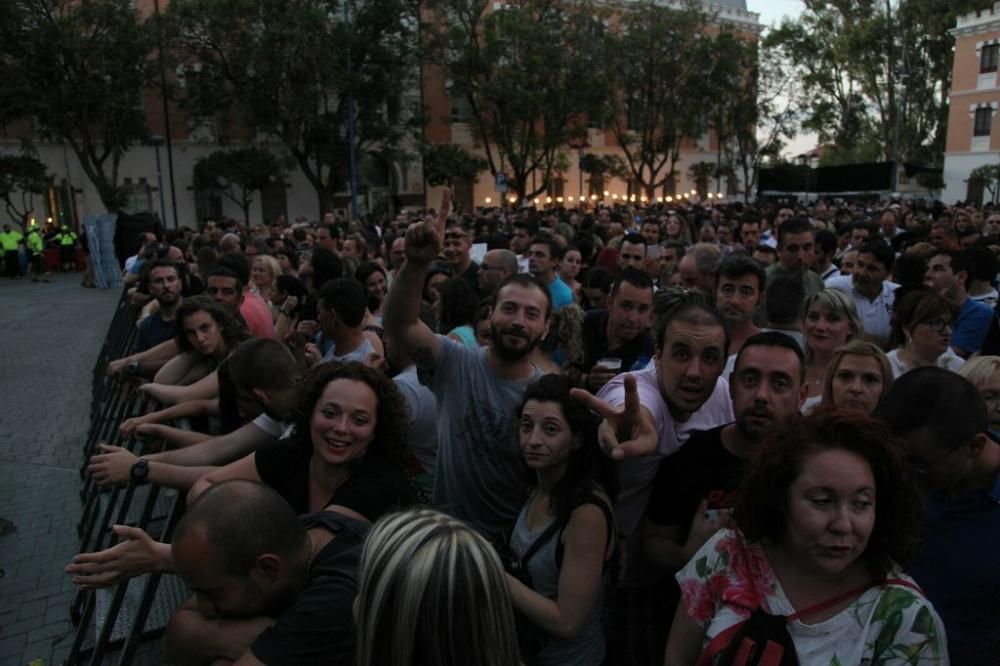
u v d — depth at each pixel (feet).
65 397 30.19
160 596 12.47
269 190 111.65
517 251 30.96
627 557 8.49
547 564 7.47
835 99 143.33
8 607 13.84
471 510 9.37
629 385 7.03
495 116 110.52
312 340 17.37
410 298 9.27
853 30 134.82
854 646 5.19
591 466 7.50
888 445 5.28
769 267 19.80
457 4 104.73
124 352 23.79
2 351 40.09
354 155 96.99
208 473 9.02
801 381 7.79
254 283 25.18
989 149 121.60
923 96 139.95
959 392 7.00
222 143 101.04
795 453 5.31
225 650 5.84
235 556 5.75
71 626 13.15
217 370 12.68
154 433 11.14
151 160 104.37
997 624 6.91
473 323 15.33
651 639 8.25
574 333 13.34
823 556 5.14
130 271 33.35
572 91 108.88
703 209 74.59
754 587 5.55
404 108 115.14
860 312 18.21
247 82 93.45
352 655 5.60
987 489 6.98
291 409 8.86
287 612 5.75
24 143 88.53
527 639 7.32
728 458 7.86
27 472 21.31
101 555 6.99
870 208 76.38
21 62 83.05
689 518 7.88
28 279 77.61
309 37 90.12
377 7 96.12
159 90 102.37
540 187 122.62
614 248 28.32
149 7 104.32
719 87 122.72
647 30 116.67
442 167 110.22
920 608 5.16
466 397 9.47
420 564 4.56
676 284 19.98
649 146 124.36
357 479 7.90
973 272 16.58
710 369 8.43
